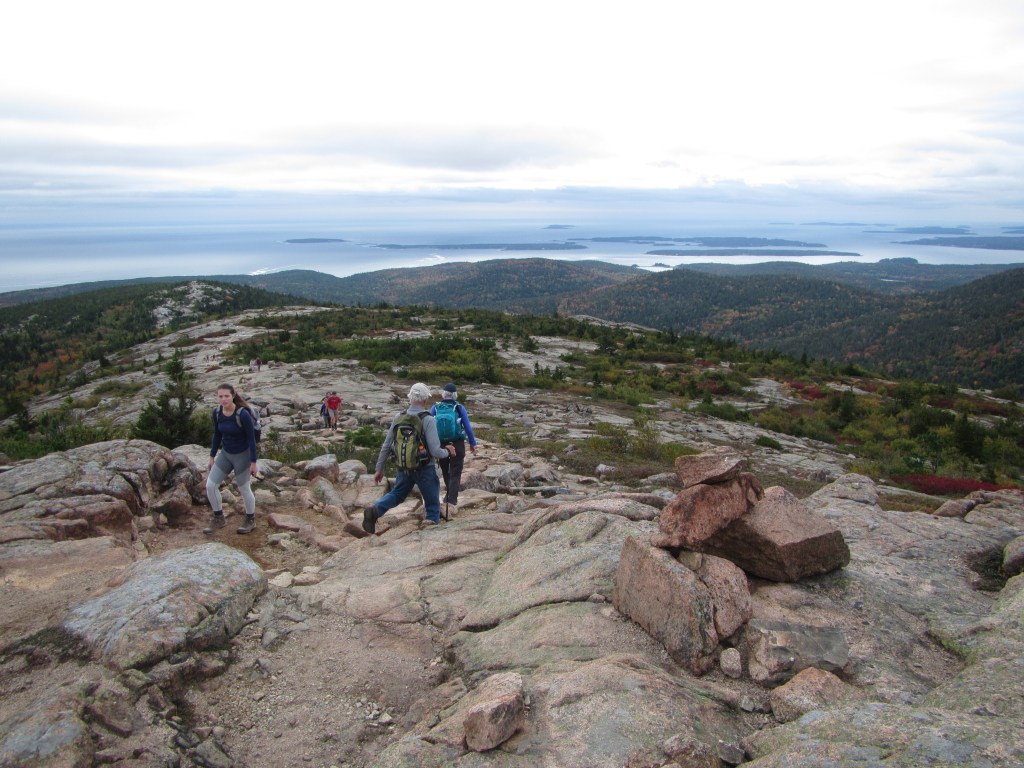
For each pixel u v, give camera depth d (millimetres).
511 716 2873
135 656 3506
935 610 4039
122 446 7262
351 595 4801
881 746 2338
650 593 3809
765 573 4086
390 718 3494
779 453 21188
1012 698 2664
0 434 22406
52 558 4898
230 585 4402
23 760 2744
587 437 17719
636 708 2949
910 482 16562
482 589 4926
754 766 2504
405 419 6410
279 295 138500
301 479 8766
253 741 3297
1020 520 6828
